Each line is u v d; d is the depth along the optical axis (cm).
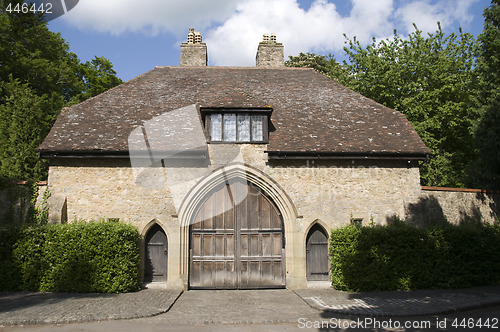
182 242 1131
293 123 1269
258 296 1038
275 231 1189
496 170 1302
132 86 1455
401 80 1906
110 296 962
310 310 860
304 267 1139
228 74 1588
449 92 1933
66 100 2338
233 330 698
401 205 1190
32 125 1505
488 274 1153
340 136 1220
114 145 1127
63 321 717
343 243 1091
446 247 1116
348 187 1181
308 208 1162
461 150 2064
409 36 2056
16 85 1588
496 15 1465
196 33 1769
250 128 1183
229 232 1181
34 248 1016
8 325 698
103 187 1134
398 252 1088
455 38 2039
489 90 1438
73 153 1109
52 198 1109
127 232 1041
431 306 859
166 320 757
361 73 1989
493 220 1320
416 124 1822
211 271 1161
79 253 1008
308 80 1564
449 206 1251
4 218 1095
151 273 1136
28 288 1009
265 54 1752
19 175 1406
